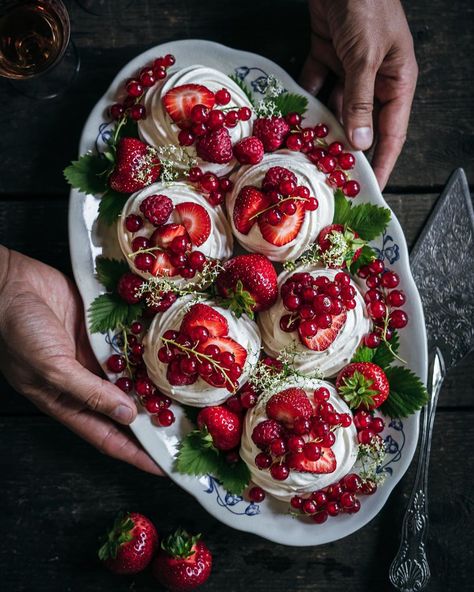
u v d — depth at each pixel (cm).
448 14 80
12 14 74
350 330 71
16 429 80
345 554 78
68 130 80
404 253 72
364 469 72
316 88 78
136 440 75
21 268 73
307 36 79
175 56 74
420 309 72
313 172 71
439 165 79
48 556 79
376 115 79
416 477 76
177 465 71
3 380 80
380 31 72
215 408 71
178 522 79
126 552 76
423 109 80
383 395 71
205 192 72
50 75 79
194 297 71
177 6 80
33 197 80
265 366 70
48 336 70
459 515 78
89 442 75
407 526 75
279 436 69
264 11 79
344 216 72
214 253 72
